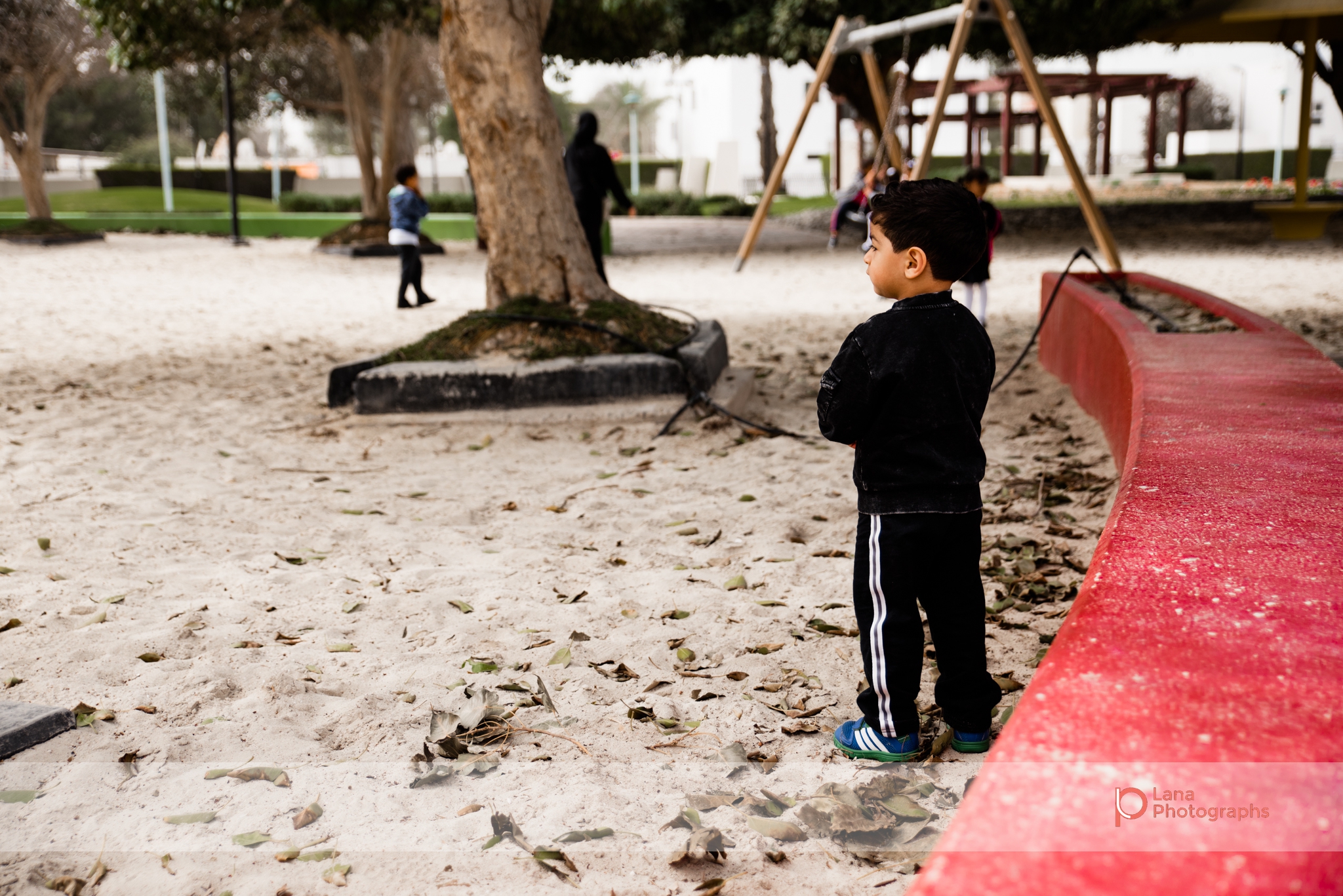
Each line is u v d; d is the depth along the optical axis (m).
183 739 2.94
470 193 38.97
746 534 4.74
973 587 2.67
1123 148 60.53
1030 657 3.35
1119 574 1.84
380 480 5.78
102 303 13.87
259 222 27.73
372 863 2.35
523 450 6.30
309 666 3.41
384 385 6.98
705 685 3.25
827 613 3.80
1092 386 6.57
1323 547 1.96
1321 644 1.51
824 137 59.97
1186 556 1.93
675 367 6.95
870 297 13.68
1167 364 4.58
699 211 34.31
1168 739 1.25
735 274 16.83
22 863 2.36
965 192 2.45
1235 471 2.62
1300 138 19.53
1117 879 1.03
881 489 2.51
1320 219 19.62
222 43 19.70
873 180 14.94
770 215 32.16
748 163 59.50
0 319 12.30
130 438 6.73
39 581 4.21
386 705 3.14
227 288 15.66
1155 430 3.19
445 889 2.25
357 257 21.11
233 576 4.27
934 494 2.46
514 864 2.33
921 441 2.45
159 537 4.79
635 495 5.38
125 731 2.99
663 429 6.59
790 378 8.42
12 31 23.72
